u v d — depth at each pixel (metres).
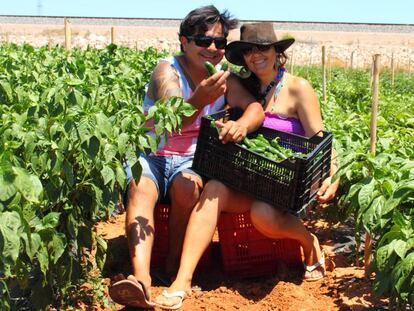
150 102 2.82
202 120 2.69
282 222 2.64
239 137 2.62
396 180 2.37
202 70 2.81
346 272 2.87
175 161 2.79
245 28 2.84
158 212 2.85
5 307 1.91
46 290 2.29
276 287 2.72
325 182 2.71
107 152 2.17
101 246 2.54
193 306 2.55
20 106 2.45
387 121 4.02
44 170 2.13
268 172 2.57
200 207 2.64
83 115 2.15
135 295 2.32
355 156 2.58
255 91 2.96
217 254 3.11
